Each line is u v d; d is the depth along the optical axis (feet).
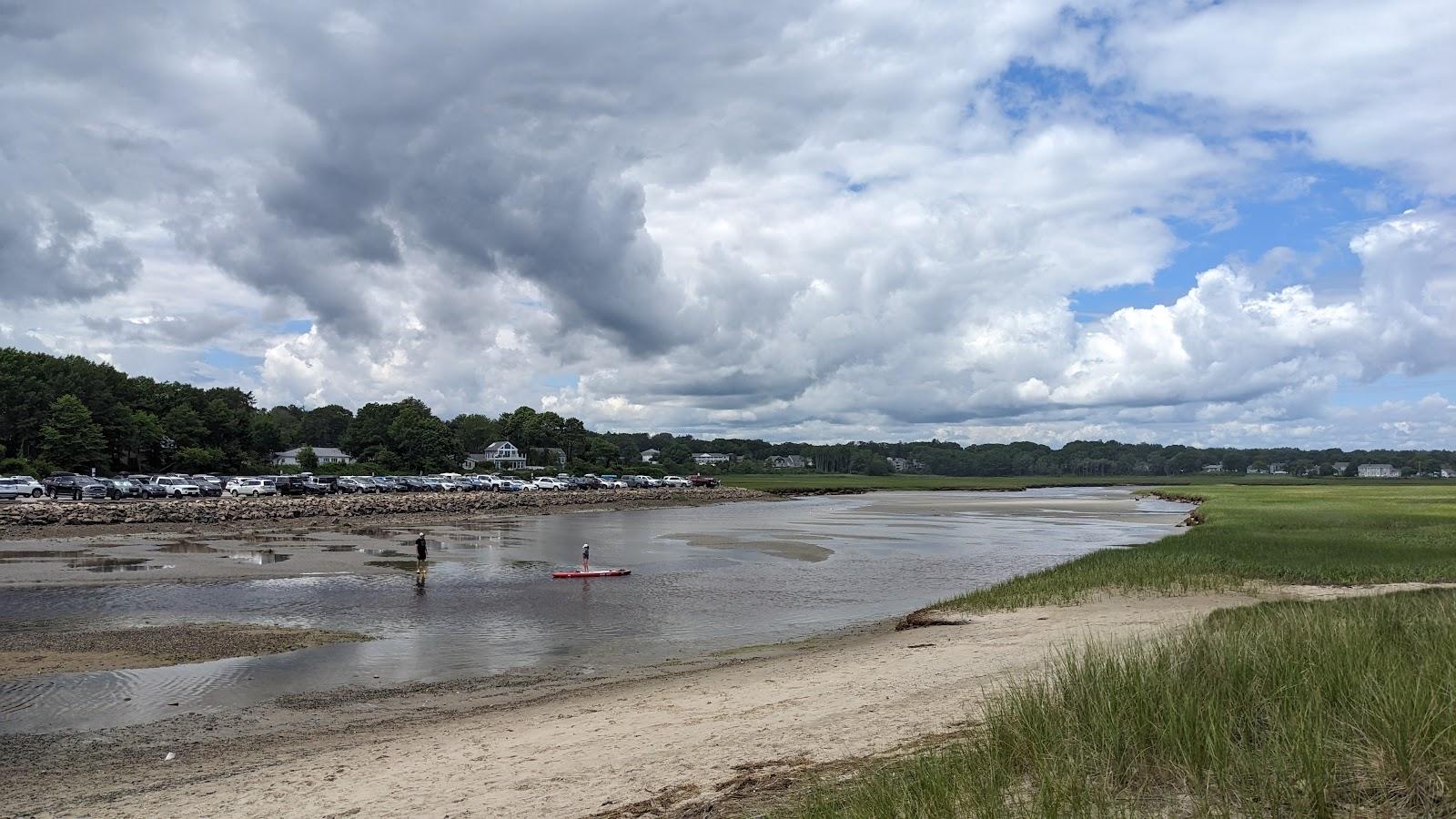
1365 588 83.30
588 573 121.29
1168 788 23.26
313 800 33.04
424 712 51.49
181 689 57.47
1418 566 97.50
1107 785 23.21
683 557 148.46
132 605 92.02
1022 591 88.07
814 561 143.02
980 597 87.35
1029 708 29.30
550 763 35.78
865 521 256.32
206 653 68.69
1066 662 37.42
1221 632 38.52
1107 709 27.14
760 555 152.76
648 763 34.45
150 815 32.55
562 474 527.81
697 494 420.77
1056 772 24.04
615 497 360.69
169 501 226.17
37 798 35.99
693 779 31.60
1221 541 134.82
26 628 78.59
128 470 388.16
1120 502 409.69
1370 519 188.34
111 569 121.39
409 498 271.49
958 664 51.13
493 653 69.97
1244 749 23.93
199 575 115.85
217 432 435.94
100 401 372.38
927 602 99.35
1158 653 33.94
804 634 78.43
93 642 72.23
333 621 84.64
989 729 29.45
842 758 32.42
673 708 45.55
